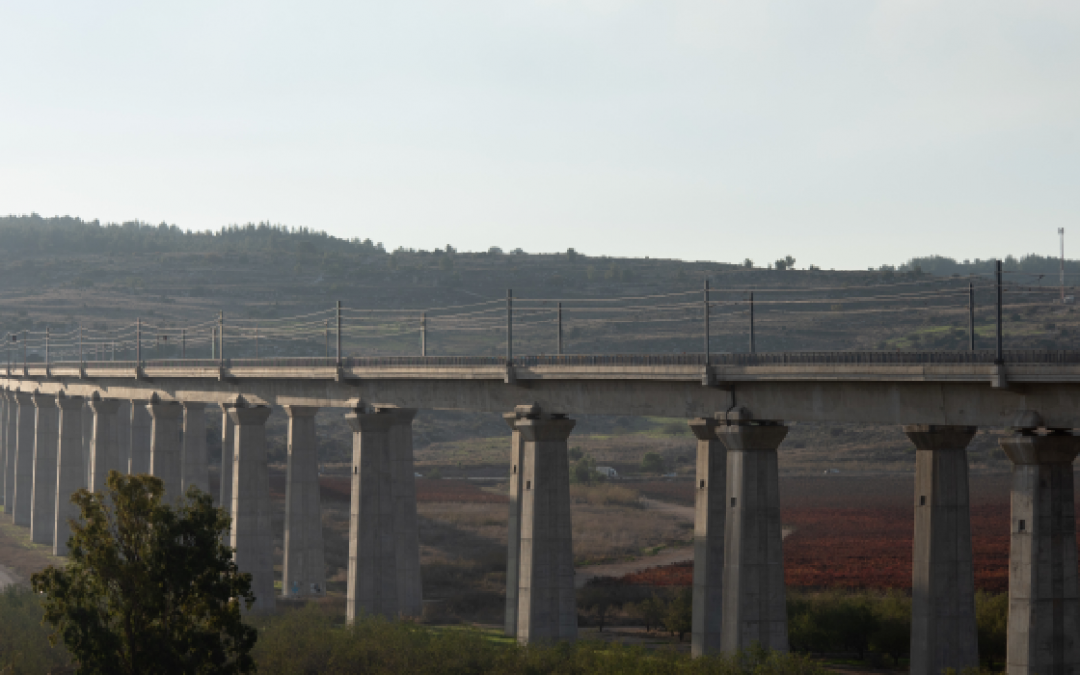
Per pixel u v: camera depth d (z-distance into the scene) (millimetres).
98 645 96562
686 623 161000
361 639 137125
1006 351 98125
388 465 171375
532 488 143750
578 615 175000
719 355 124625
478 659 131500
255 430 192375
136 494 100188
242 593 102250
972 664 114188
